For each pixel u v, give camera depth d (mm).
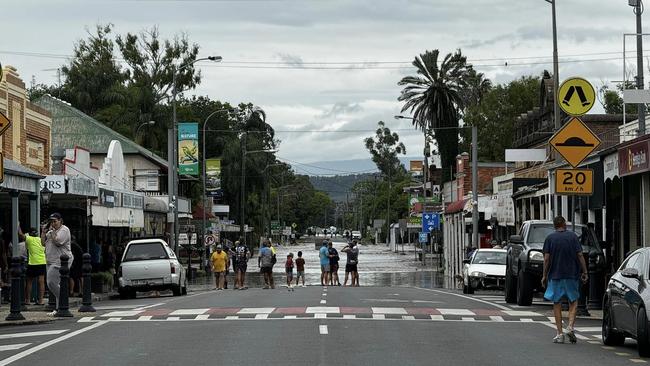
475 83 101062
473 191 55344
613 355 15742
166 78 97688
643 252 16875
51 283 24359
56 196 35625
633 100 26438
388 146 171375
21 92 38344
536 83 95750
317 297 30906
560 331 17719
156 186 67812
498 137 93875
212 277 67375
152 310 24734
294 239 192625
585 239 27203
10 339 18469
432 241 88062
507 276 29109
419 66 90312
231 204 110938
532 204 47281
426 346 16609
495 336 18484
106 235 50781
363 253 124000
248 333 18484
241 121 116188
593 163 34188
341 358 14930
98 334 18891
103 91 94000
